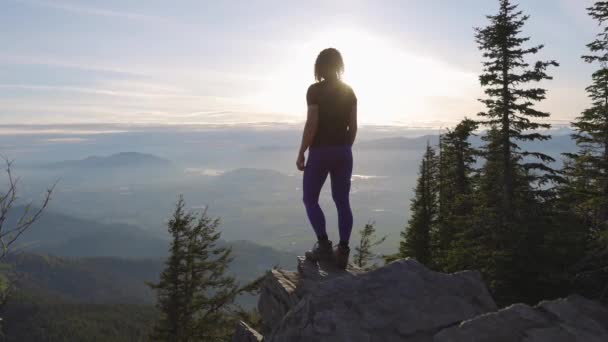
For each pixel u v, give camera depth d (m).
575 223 14.60
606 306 3.29
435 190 31.06
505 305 13.96
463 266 19.12
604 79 18.20
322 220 4.90
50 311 165.62
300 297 4.52
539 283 13.74
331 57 4.55
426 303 3.48
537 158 19.23
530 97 18.58
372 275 3.80
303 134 4.65
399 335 3.18
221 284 20.19
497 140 19.41
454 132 28.78
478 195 21.58
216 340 19.41
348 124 4.71
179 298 19.55
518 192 18.83
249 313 19.83
